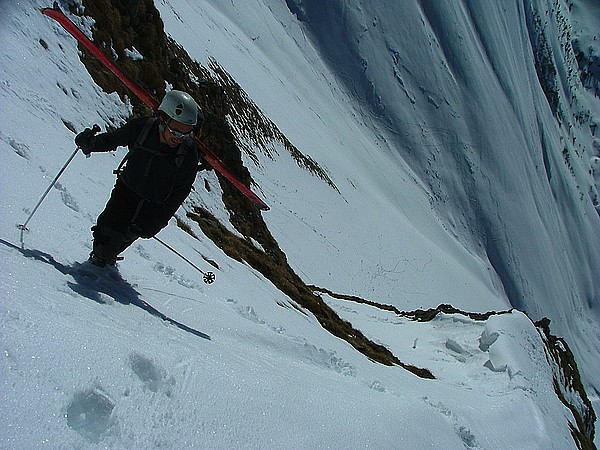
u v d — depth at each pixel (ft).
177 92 13.98
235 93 136.15
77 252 16.16
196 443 10.38
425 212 356.59
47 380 8.95
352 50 478.59
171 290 19.04
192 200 50.42
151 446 9.54
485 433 33.68
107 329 11.51
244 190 16.69
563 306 491.72
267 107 188.24
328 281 111.04
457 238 452.76
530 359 64.95
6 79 27.91
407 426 19.74
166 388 11.02
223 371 13.21
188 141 14.57
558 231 595.47
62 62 36.68
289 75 344.69
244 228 62.39
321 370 22.09
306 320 38.34
